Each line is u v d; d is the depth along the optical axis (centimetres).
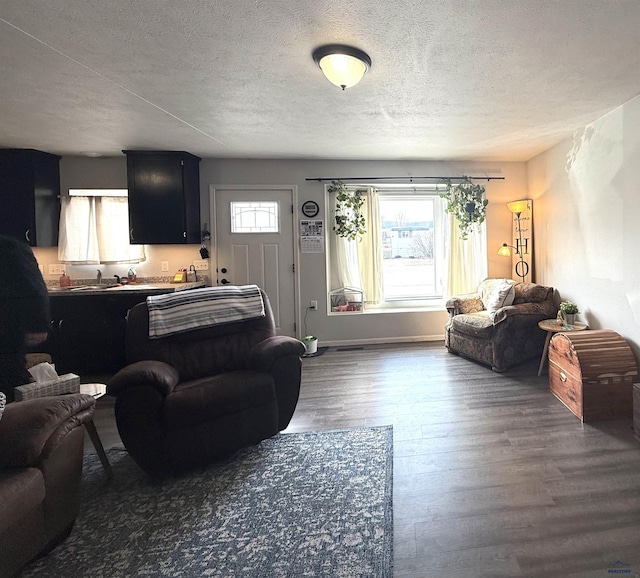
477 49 201
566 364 265
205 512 168
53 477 144
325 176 441
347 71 207
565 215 370
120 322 350
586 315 339
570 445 216
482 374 341
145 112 285
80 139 345
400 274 486
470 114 299
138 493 184
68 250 390
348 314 454
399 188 464
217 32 183
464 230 453
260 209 438
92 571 138
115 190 407
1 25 176
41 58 206
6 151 365
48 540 143
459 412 263
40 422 139
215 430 202
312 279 446
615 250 300
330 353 420
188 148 383
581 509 163
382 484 184
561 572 132
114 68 218
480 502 170
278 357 229
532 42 195
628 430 232
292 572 134
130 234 389
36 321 306
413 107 283
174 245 426
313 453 214
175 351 240
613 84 247
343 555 141
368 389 311
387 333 462
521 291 374
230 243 434
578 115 305
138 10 166
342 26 179
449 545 145
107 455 222
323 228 443
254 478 193
